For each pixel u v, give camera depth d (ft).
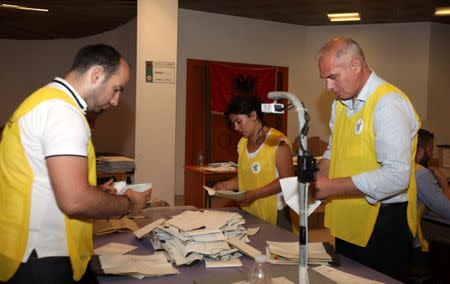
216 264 5.25
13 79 22.97
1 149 4.52
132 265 5.15
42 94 4.42
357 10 18.08
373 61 20.95
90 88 4.63
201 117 19.66
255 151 8.06
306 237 3.53
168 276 4.94
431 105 20.61
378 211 5.66
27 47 23.09
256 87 20.02
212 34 19.20
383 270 5.68
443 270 6.76
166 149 13.29
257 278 4.29
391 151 5.15
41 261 4.44
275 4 17.29
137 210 5.46
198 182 15.83
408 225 5.74
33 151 4.30
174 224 5.81
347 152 5.89
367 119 5.60
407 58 20.58
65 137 4.15
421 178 8.07
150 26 12.96
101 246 6.06
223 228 5.94
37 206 4.35
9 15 17.54
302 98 21.53
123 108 19.58
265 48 20.45
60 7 16.03
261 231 6.78
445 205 7.95
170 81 13.17
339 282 4.65
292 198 3.76
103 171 12.51
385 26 20.75
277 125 21.17
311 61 21.52
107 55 4.68
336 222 6.07
